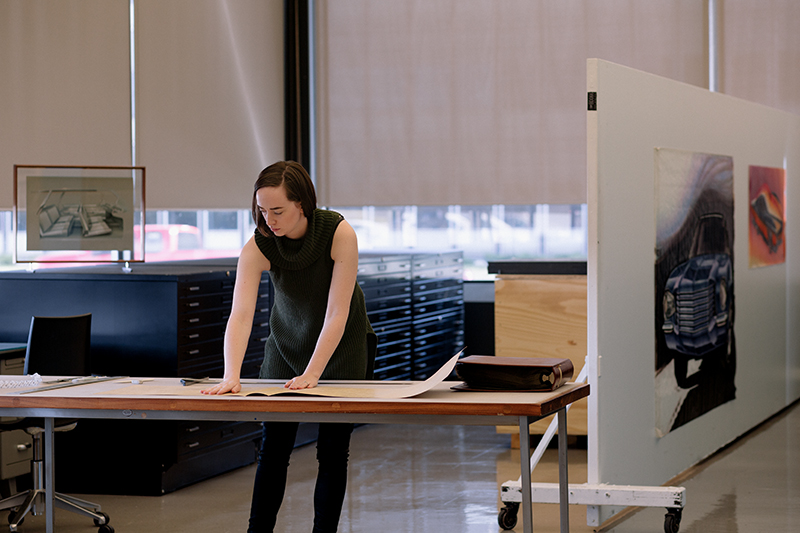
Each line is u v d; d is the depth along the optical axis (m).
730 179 5.65
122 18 6.50
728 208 5.63
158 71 6.77
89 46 6.26
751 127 6.03
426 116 7.87
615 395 4.29
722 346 5.61
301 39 8.00
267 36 7.82
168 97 6.86
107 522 4.22
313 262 3.06
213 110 7.25
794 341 7.15
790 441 5.96
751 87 7.41
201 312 5.12
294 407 2.73
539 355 5.71
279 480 3.20
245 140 7.57
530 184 7.69
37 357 4.34
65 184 5.53
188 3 7.01
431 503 4.70
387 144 7.96
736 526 4.25
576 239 7.82
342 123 8.05
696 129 5.13
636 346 4.48
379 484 5.10
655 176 4.63
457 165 7.82
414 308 7.11
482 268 8.06
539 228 7.90
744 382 6.04
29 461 4.79
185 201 7.00
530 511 2.69
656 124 4.64
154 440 4.91
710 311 5.39
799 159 7.17
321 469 3.19
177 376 4.92
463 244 8.08
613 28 7.51
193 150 7.07
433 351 7.42
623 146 4.30
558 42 7.59
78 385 3.13
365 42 7.97
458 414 2.69
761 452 5.68
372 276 6.49
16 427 4.21
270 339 3.29
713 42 7.45
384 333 6.65
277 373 3.25
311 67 8.09
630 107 4.36
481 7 7.73
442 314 7.57
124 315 5.01
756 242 6.18
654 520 4.37
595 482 4.18
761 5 7.36
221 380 3.22
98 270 5.33
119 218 5.54
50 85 6.01
